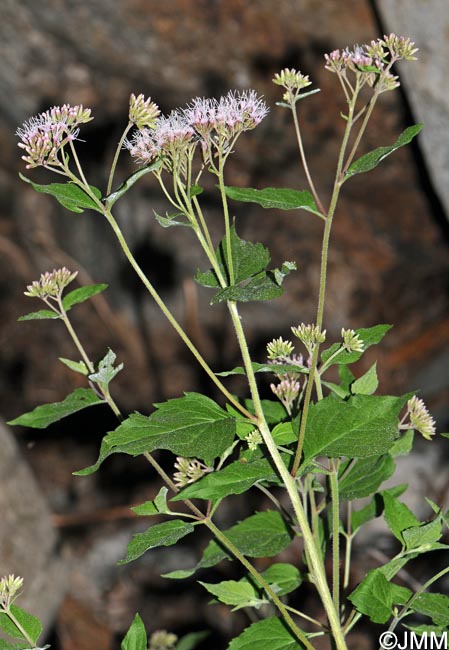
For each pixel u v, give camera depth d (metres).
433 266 5.89
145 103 1.67
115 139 5.49
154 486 5.65
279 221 5.94
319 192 5.46
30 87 5.33
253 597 1.75
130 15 4.59
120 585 5.19
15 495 4.20
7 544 4.06
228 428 1.55
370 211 5.64
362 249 5.92
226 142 1.66
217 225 5.95
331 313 5.96
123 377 6.35
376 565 4.23
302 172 5.30
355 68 1.72
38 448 5.98
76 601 5.10
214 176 5.50
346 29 4.20
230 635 4.71
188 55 4.71
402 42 1.69
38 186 1.61
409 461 4.55
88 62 5.10
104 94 5.27
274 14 4.31
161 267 6.18
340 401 1.58
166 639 3.23
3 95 5.54
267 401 1.89
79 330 6.51
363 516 2.02
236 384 6.00
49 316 1.88
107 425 6.09
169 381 6.25
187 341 1.63
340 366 1.94
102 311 6.42
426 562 4.00
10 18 4.92
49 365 6.44
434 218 5.53
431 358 5.54
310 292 6.02
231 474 1.57
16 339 6.46
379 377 5.59
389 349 5.74
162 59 4.78
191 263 6.11
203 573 5.05
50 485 5.79
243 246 1.75
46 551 4.26
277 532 1.95
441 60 3.46
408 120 4.58
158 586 5.11
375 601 1.62
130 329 6.42
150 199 5.94
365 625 4.15
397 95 4.45
